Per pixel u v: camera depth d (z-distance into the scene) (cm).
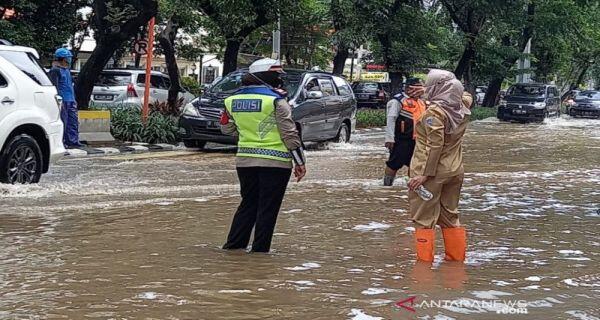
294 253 652
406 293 524
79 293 507
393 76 3039
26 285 525
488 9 3281
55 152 1030
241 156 643
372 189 1087
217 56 3619
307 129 1653
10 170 953
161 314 462
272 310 475
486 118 3716
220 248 665
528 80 4388
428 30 3019
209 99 1623
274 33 2447
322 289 529
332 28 3130
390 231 768
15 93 955
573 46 4456
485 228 804
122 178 1134
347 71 6500
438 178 617
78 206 873
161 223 781
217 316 460
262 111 630
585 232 789
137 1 1716
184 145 1675
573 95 4703
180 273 568
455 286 548
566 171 1410
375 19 2772
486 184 1191
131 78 2180
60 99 1052
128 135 1688
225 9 2112
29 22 2456
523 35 4091
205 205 902
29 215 805
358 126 2767
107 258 615
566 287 552
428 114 606
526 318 470
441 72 617
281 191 645
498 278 577
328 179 1200
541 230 796
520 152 1834
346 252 662
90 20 2758
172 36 2347
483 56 3641
